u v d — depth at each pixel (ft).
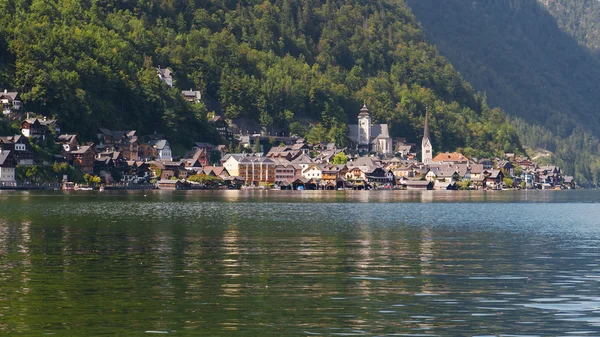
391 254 313.94
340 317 197.16
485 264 286.25
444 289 232.94
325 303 212.64
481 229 446.19
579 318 196.65
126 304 209.77
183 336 179.32
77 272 259.19
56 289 229.04
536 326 189.06
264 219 504.02
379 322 192.34
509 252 324.80
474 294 225.56
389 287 235.81
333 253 315.17
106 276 251.60
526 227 466.70
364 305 210.38
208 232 402.72
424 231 426.10
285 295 222.69
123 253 308.60
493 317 197.67
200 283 240.32
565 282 245.86
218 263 282.77
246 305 209.46
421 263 287.28
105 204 649.61
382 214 581.12
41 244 336.08
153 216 514.68
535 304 212.43
